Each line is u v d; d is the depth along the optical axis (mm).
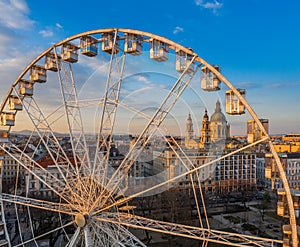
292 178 97000
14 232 54906
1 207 25422
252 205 83812
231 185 102875
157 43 19234
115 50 21312
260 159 112062
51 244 46844
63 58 23328
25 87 25156
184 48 18016
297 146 113000
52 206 24797
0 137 26500
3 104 25656
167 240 51500
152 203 66875
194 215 70188
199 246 48562
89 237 20453
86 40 22000
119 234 23328
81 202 22250
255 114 15570
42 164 68562
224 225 64688
